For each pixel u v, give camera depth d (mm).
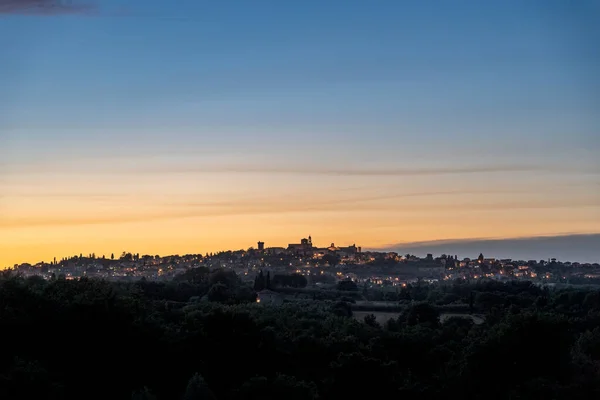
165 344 77312
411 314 133000
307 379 79438
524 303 167250
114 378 72188
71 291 83625
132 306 82688
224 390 71938
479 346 81375
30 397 57938
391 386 71500
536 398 73750
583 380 78375
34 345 70938
